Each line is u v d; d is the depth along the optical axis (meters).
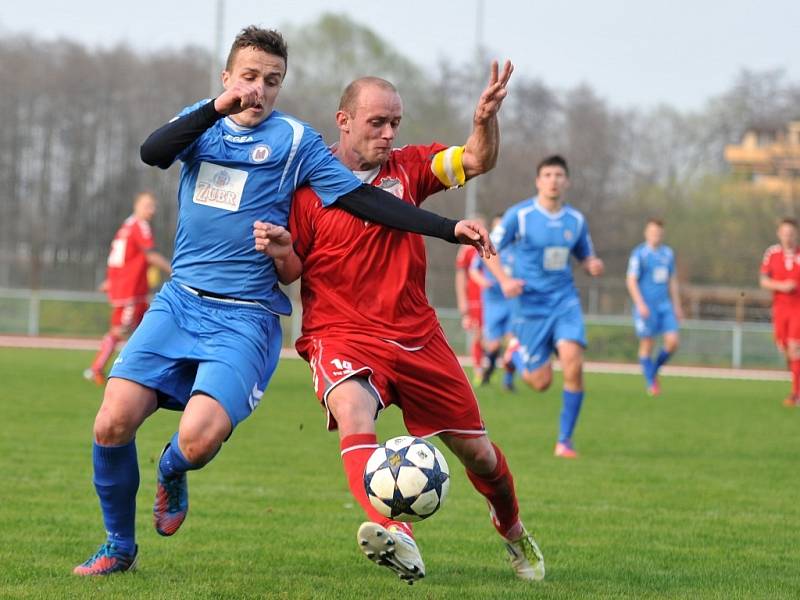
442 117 169.12
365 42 171.12
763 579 19.56
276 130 17.89
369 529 14.51
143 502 26.52
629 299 118.06
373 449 16.70
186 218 18.03
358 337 17.75
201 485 29.34
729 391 72.12
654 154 175.88
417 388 18.02
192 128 17.08
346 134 18.59
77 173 168.00
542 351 37.72
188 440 16.84
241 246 17.83
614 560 21.09
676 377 88.88
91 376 61.69
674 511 26.84
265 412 49.66
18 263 133.75
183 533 22.81
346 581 18.64
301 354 18.64
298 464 33.88
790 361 61.97
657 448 39.81
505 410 53.28
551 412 52.62
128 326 59.25
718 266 139.62
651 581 19.27
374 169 18.64
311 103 166.75
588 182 169.12
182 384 17.97
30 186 167.25
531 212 36.91
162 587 17.69
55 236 164.12
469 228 17.08
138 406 17.52
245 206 17.73
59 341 106.81
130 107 171.62
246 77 17.69
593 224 159.25
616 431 45.19
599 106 177.25
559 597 17.75
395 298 17.91
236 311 17.91
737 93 185.38
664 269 65.31
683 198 156.88
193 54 177.38
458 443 18.38
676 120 178.62
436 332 18.42
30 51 172.00
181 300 17.97
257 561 20.22
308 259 18.23
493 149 18.44
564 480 31.39
